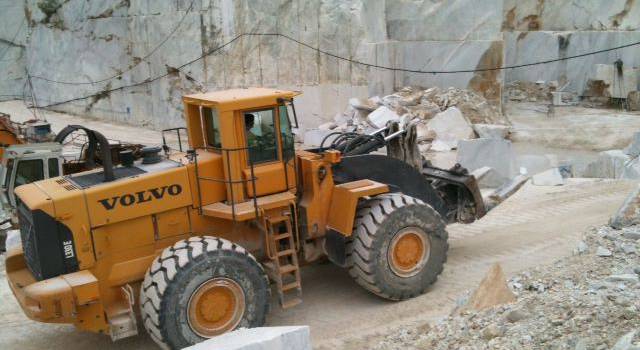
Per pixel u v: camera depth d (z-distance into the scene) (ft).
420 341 16.30
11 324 22.95
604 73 89.35
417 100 75.10
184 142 79.61
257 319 19.60
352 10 76.13
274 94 21.01
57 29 102.78
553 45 94.02
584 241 20.61
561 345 12.85
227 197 20.80
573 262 19.03
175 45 83.20
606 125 74.90
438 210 25.99
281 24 77.56
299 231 22.39
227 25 78.18
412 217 22.27
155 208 19.84
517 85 94.73
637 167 43.91
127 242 19.63
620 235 20.18
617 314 13.23
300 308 22.59
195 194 20.54
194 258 18.51
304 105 78.95
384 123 68.23
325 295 23.72
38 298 17.37
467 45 81.30
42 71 108.47
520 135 71.82
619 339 11.86
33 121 58.54
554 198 37.45
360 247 21.81
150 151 21.12
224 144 20.12
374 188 22.06
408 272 22.43
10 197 36.99
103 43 94.73
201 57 80.74
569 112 85.66
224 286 18.94
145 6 86.12
